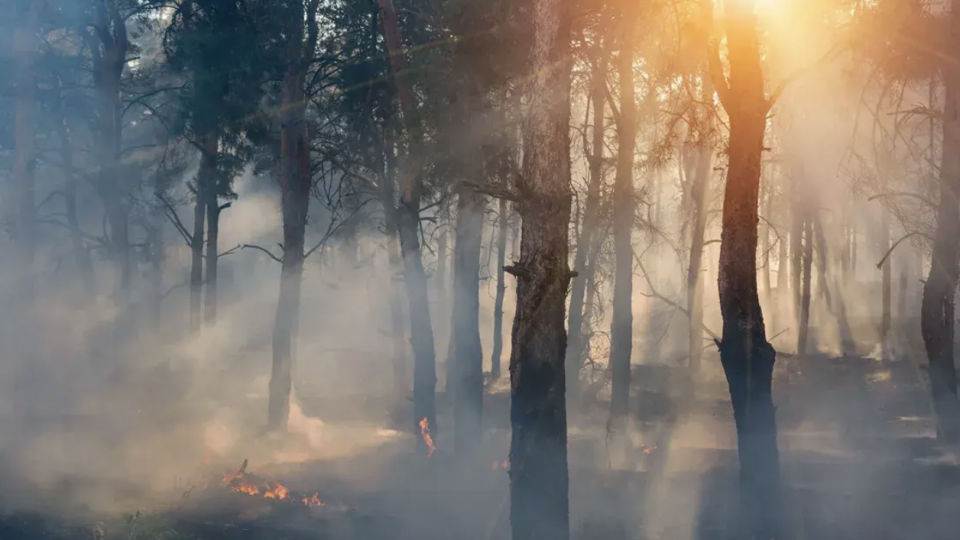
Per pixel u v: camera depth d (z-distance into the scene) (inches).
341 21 981.2
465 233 800.9
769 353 502.9
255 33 995.3
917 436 975.0
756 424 498.3
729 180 512.4
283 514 546.0
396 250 920.9
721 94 517.7
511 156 745.0
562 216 431.5
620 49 743.1
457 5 745.0
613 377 959.0
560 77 433.4
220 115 1090.1
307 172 974.4
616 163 944.9
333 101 996.6
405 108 773.9
